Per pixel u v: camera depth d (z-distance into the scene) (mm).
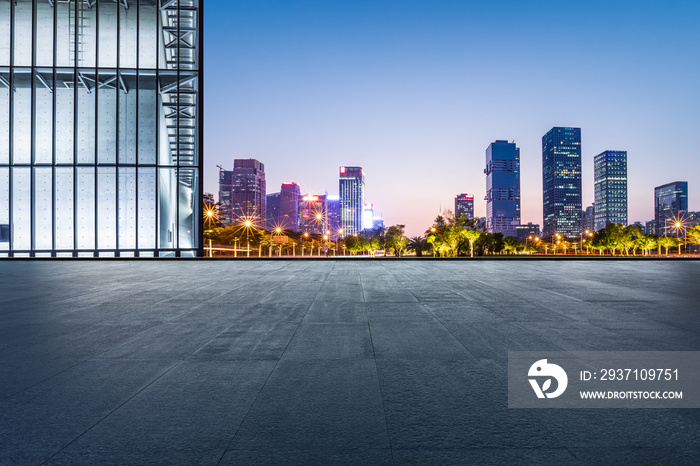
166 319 7500
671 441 3008
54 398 3797
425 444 2947
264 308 8633
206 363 4848
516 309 8430
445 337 6047
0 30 30781
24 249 30422
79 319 7535
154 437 3055
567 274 16750
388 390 3965
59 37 31125
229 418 3365
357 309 8469
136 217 30156
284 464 2688
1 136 30781
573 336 6066
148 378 4332
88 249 30422
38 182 30734
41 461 2742
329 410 3514
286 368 4641
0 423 3295
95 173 30234
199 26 31156
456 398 3773
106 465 2691
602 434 3109
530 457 2773
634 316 7641
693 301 9477
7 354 5254
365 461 2721
